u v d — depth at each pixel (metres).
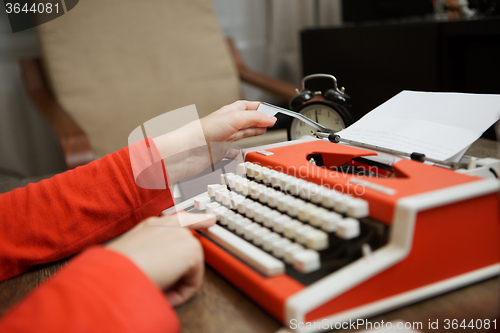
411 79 1.49
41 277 0.54
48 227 0.56
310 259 0.39
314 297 0.35
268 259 0.42
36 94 1.60
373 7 2.02
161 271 0.39
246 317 0.40
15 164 1.94
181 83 1.79
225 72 1.87
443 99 0.66
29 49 1.87
